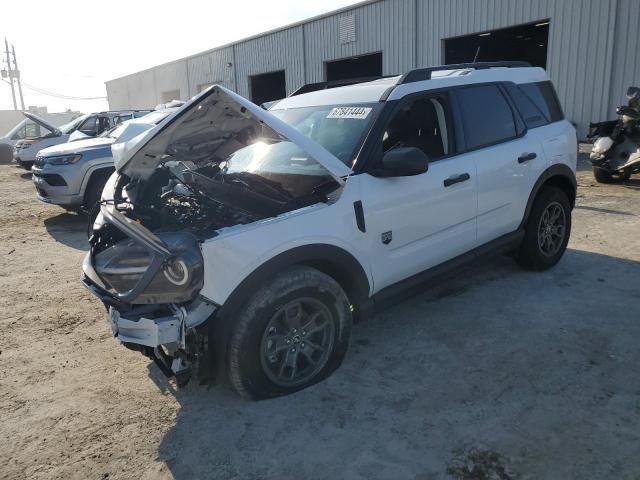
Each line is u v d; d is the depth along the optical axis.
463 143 4.04
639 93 8.62
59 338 4.09
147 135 3.19
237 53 27.88
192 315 2.75
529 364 3.36
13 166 18.14
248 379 2.95
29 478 2.54
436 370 3.35
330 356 3.25
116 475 2.54
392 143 3.62
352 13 20.72
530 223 4.73
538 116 4.83
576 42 14.38
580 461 2.47
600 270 5.00
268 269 2.88
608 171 9.04
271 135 3.37
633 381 3.12
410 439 2.70
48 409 3.11
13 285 5.37
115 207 3.42
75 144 8.30
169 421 2.95
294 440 2.73
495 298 4.44
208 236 2.77
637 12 13.10
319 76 22.91
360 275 3.30
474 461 2.51
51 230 7.90
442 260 3.91
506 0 15.70
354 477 2.45
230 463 2.59
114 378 3.45
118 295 2.86
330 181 3.31
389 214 3.41
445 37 17.52
